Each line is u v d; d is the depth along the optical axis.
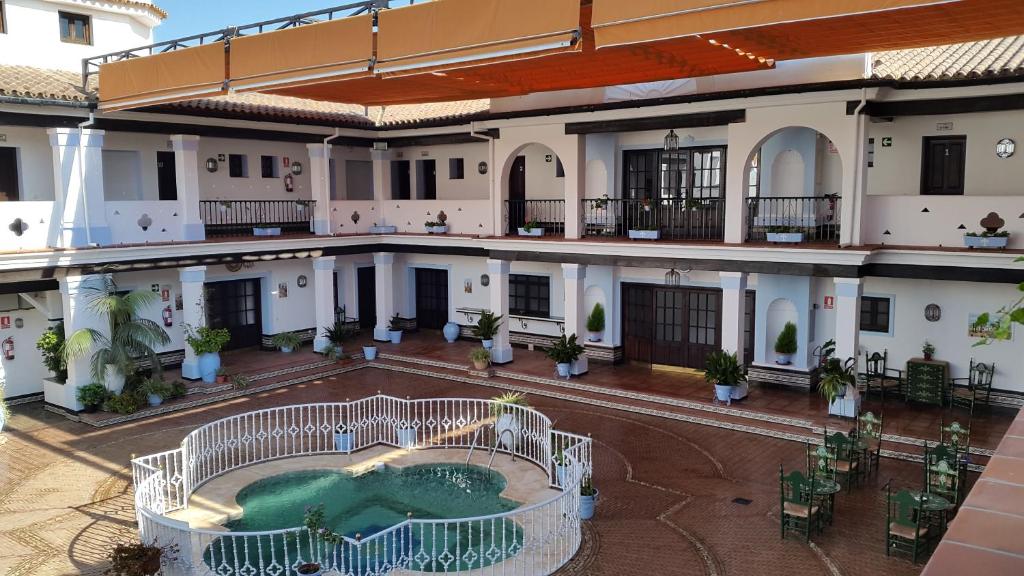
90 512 12.47
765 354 18.88
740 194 16.91
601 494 13.00
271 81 13.29
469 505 12.39
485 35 10.59
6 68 17.64
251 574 9.95
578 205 19.58
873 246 15.56
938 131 16.41
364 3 12.05
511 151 20.67
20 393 18.62
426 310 26.25
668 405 17.78
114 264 17.89
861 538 11.17
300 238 21.58
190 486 12.87
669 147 18.12
